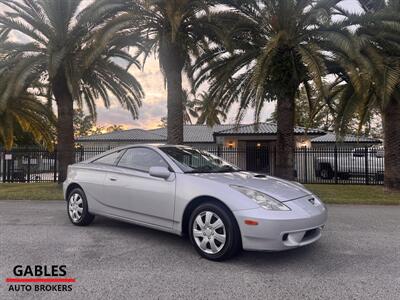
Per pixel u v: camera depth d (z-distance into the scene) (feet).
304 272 12.35
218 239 13.38
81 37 39.75
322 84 29.17
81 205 19.56
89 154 64.28
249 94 37.93
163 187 15.44
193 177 14.85
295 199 13.73
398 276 11.98
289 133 37.17
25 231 18.38
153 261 13.50
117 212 17.58
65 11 39.45
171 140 38.09
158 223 15.66
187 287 10.98
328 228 19.61
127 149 18.62
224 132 66.54
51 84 43.14
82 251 14.76
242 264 13.17
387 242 16.47
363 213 24.86
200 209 13.99
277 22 34.17
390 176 39.40
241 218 12.74
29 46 40.22
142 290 10.74
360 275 12.06
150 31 38.06
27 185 49.67
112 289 10.81
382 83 31.17
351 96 38.24
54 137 62.90
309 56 30.09
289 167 37.04
